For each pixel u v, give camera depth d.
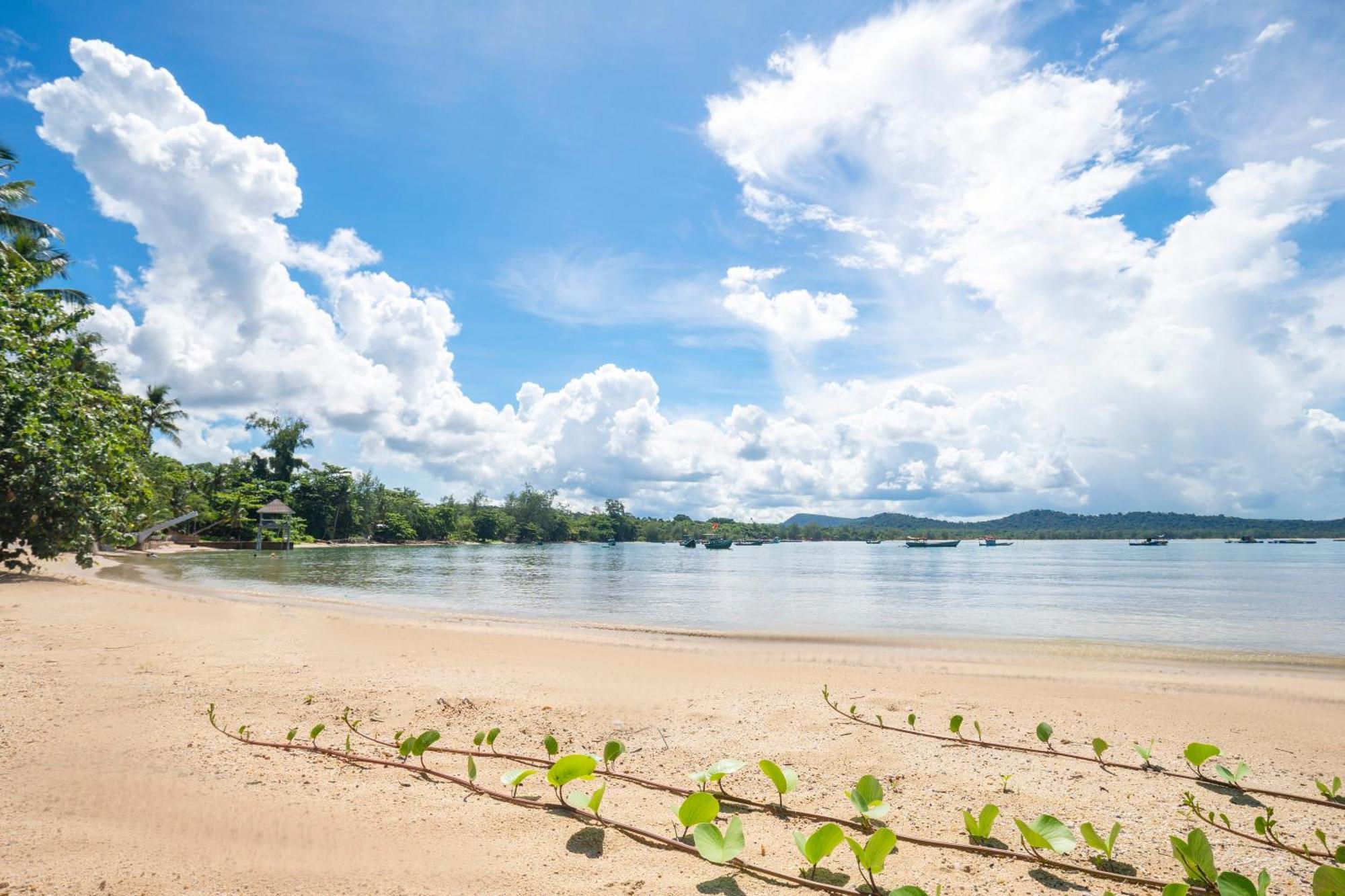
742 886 2.62
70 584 17.64
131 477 18.05
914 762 4.41
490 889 2.51
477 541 125.81
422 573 37.41
